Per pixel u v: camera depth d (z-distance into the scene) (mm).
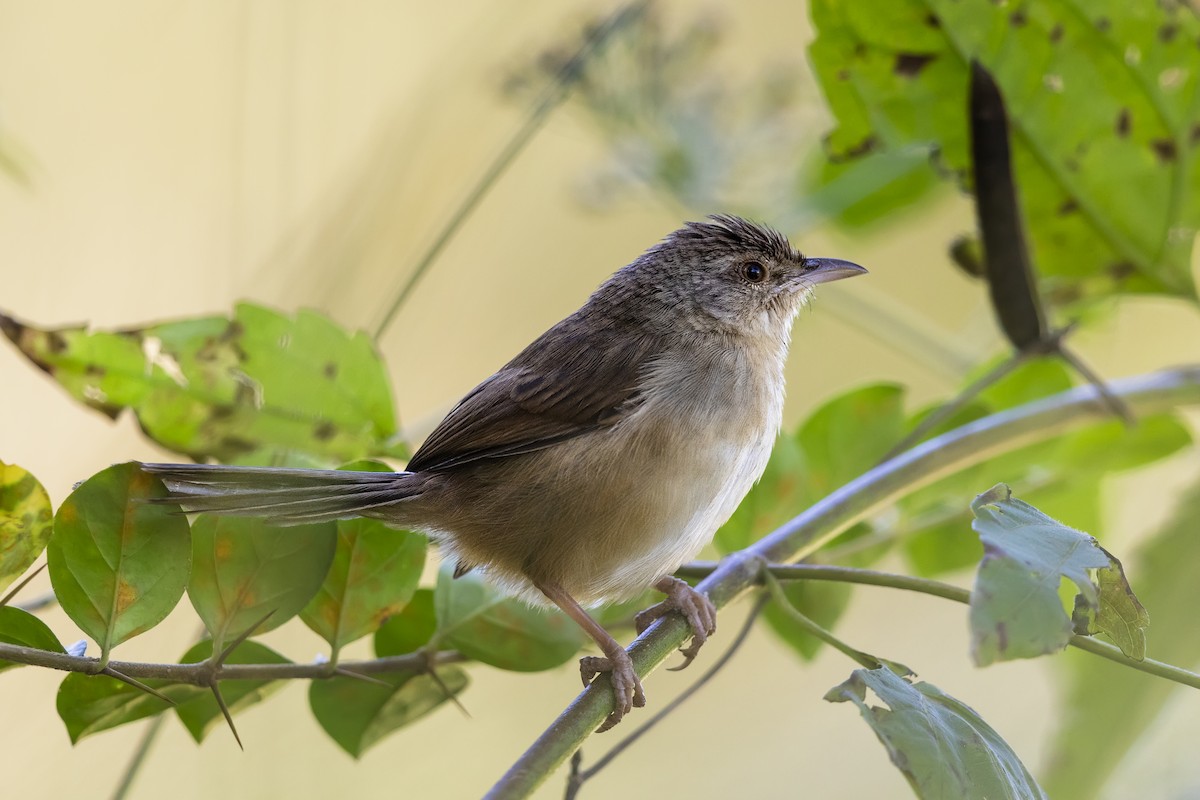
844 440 9328
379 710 7621
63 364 8305
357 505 7070
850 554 9422
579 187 11922
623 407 8234
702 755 12305
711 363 8602
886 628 12898
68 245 12711
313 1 12672
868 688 5691
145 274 12672
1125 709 8758
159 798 9633
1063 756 8773
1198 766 9500
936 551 9578
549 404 8242
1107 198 9367
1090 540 5637
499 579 8172
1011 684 12195
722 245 9414
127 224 12891
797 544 7352
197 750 9898
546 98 9914
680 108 11695
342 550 7168
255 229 11844
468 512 8117
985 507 5715
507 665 7652
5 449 11914
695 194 11695
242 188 11766
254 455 8688
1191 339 13805
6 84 12930
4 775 9438
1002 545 5449
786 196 11852
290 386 8664
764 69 12086
